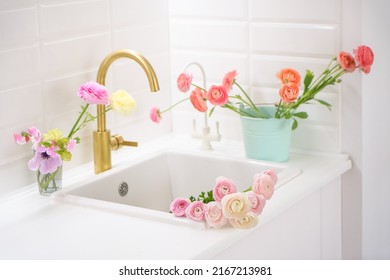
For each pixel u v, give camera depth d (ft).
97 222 6.17
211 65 8.38
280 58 7.91
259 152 7.67
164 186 8.03
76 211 6.43
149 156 7.83
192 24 8.42
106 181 7.20
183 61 8.57
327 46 7.59
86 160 7.57
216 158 7.79
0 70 6.49
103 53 7.64
